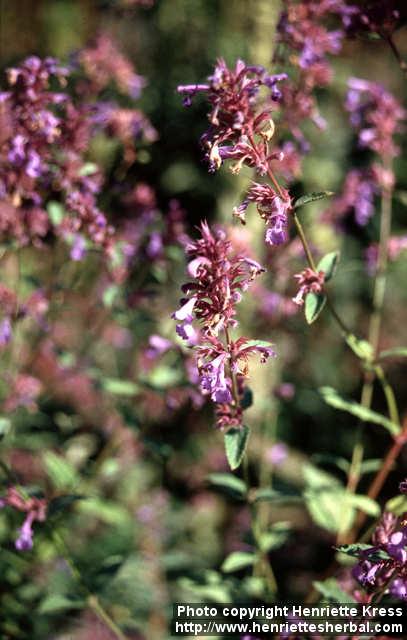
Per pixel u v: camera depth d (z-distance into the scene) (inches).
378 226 40.2
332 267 23.3
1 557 29.0
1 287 28.2
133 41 55.6
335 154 53.2
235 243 27.8
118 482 37.0
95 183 27.8
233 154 21.5
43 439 32.0
